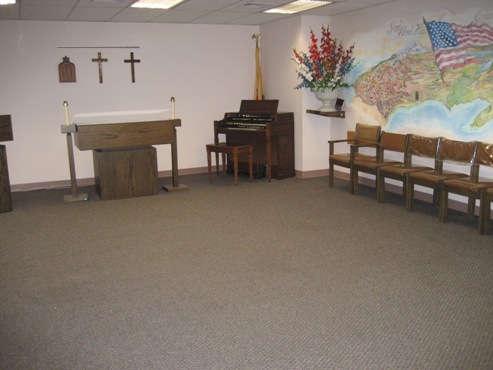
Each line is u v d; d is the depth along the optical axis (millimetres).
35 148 7035
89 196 6453
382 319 3012
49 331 2955
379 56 6312
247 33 7980
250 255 4152
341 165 6324
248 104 7520
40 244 4535
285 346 2736
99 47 7156
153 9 6172
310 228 4855
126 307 3248
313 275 3703
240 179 7395
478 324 2924
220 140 8062
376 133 6242
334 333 2861
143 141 6230
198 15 6719
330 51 6805
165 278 3707
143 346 2770
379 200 5781
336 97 6949
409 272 3719
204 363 2592
